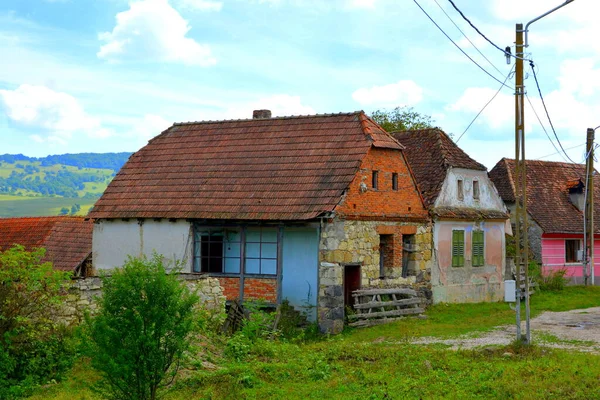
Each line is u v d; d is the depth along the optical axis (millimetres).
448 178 32375
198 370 17250
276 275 26656
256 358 19000
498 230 35406
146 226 29328
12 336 16672
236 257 27984
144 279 13102
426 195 31594
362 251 27047
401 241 29203
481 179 34750
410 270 30000
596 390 14719
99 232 30359
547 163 46156
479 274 33875
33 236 36531
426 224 30672
